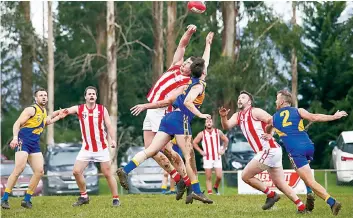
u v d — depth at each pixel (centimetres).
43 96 3175
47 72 9125
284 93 2686
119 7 10000
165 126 2544
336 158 5981
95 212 2862
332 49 9381
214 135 4419
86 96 3145
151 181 5594
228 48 8144
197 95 2497
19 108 10012
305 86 9606
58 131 9988
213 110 8238
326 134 9038
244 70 8056
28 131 3153
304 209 2761
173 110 2562
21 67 9612
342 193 4306
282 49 8069
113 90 7781
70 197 3909
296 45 8050
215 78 7788
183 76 2889
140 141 10038
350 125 8912
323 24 9569
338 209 2600
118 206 3164
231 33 8156
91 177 5722
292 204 3216
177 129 2539
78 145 6300
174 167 2739
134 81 10312
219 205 3180
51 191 5622
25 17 9288
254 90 8081
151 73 10431
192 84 2522
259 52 8169
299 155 2625
